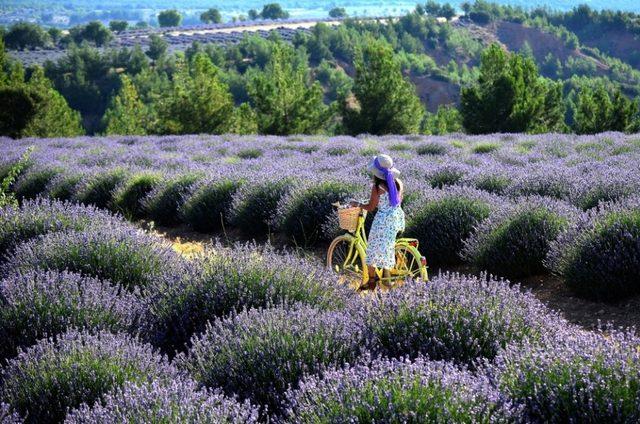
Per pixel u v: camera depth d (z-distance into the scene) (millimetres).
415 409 7809
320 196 23641
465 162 36688
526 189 25094
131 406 8547
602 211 17125
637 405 7824
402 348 10562
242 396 9898
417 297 11453
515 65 103562
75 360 10570
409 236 20406
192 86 111750
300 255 22141
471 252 18750
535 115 96312
